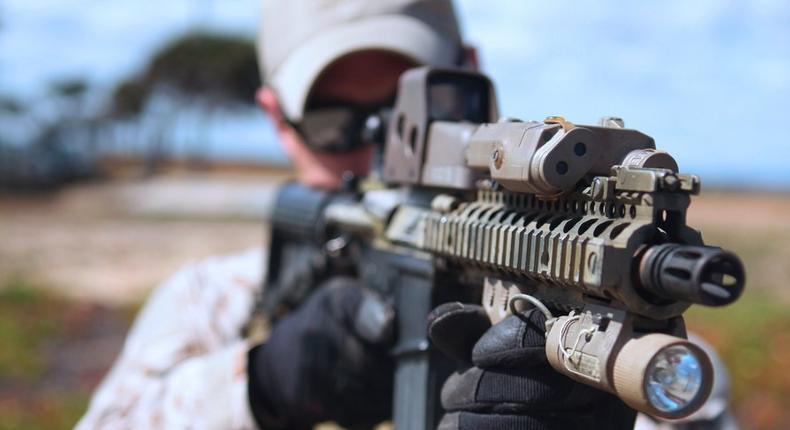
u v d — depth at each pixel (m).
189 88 43.72
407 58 2.38
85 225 21.59
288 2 2.46
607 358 1.24
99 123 42.22
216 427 2.04
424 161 1.80
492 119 1.83
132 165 44.81
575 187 1.34
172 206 27.33
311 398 1.92
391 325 1.83
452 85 1.81
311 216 2.40
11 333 9.27
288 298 2.39
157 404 2.14
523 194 1.47
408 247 1.83
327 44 2.38
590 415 1.39
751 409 7.48
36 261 15.06
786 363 8.63
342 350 1.91
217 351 2.38
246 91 44.16
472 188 1.62
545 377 1.38
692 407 1.20
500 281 1.54
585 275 1.27
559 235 1.34
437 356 1.75
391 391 1.93
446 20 2.48
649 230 1.23
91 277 13.68
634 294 1.22
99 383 7.83
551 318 1.38
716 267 1.15
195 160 47.78
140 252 16.56
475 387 1.42
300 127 2.48
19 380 7.78
